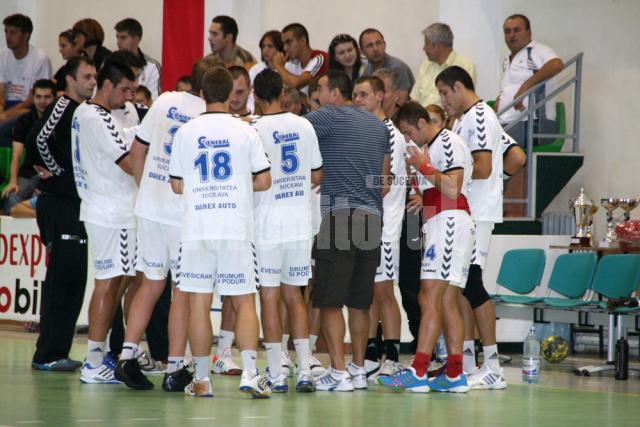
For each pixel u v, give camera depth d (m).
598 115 38.31
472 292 22.69
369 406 19.06
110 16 46.19
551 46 38.81
